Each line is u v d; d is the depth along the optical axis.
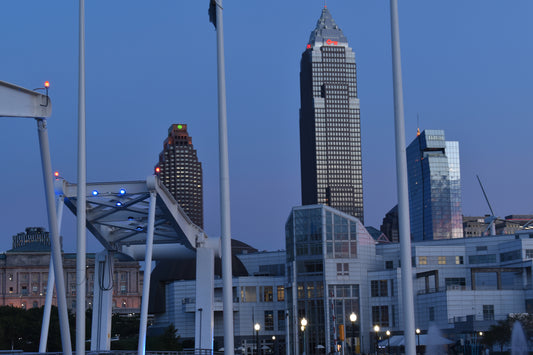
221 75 33.84
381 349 151.50
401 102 30.81
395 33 31.45
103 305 81.50
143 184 69.06
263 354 181.88
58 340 174.38
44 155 34.47
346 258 167.00
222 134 33.34
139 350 66.56
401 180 30.23
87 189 69.00
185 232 79.50
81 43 44.53
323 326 163.75
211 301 81.81
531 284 159.88
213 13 35.00
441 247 177.00
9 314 196.62
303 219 168.88
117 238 82.88
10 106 31.92
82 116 44.56
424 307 162.88
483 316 153.50
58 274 37.38
